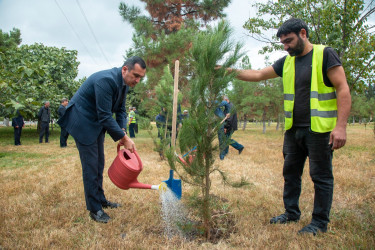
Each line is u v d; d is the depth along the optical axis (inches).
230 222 96.2
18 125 345.4
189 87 82.2
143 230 89.2
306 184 142.3
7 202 112.2
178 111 167.9
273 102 668.7
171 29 434.9
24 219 95.1
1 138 447.2
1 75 172.2
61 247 76.7
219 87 78.2
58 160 222.4
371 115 1140.5
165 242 81.4
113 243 78.8
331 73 78.0
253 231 87.2
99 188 106.8
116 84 93.6
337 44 235.1
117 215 100.5
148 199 118.3
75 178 154.6
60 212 101.3
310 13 253.4
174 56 313.7
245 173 172.1
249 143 377.1
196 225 90.3
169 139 127.0
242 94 607.8
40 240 79.6
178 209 98.9
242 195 124.0
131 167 88.0
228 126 220.7
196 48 79.3
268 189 134.5
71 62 554.3
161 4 440.8
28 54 480.4
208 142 80.2
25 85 208.8
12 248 75.0
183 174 95.0
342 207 110.2
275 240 81.4
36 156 247.8
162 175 161.0
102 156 106.7
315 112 80.9
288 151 93.1
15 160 225.1
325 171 83.5
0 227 88.1
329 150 81.7
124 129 112.8
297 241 79.4
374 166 190.9
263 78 97.9
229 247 77.5
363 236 82.0
